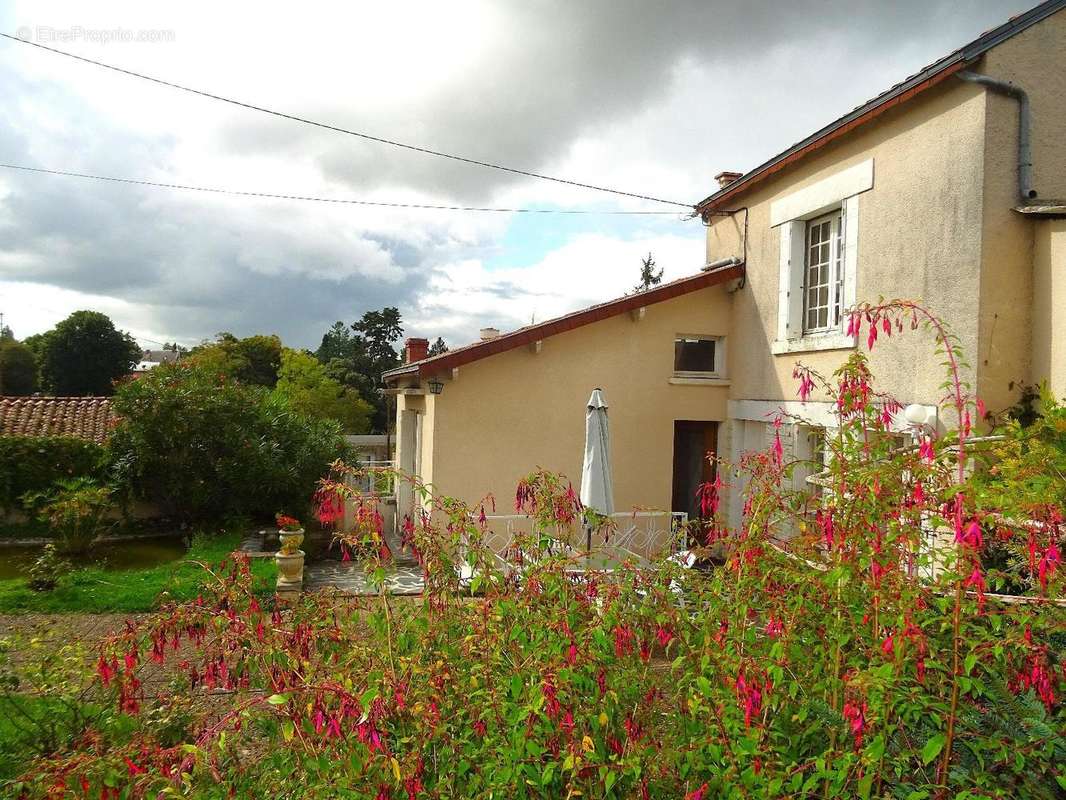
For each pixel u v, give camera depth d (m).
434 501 3.64
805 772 2.39
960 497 2.30
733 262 9.41
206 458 12.41
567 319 8.68
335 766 2.25
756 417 8.92
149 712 3.04
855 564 2.54
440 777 2.29
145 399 12.18
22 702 3.64
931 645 2.30
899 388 6.50
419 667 2.41
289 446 13.30
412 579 7.25
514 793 2.24
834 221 7.77
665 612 2.82
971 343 5.79
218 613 2.67
